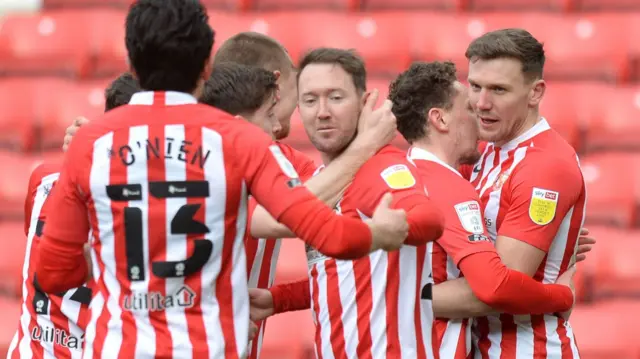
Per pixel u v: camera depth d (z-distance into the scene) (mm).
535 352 12234
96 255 9414
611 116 28359
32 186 11984
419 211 9727
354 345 10805
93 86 31219
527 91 12125
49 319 11305
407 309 10711
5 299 25469
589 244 13273
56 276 9430
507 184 12188
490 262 11352
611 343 22344
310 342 22031
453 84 12125
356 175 10641
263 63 12617
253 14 33000
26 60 32781
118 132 9195
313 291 11281
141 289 9141
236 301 9430
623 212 26062
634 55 30484
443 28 31094
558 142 12344
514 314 11805
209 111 9320
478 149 13562
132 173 9094
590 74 30328
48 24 33406
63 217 9312
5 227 26906
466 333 12039
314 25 31609
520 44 11922
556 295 11758
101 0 35562
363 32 31281
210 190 9102
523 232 11789
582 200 12336
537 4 32906
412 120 12203
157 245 9109
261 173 9086
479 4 33125
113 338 9211
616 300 23984
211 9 33844
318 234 8828
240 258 9453
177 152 9109
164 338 9109
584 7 32906
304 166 12781
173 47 9125
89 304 11094
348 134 10836
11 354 11828
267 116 11562
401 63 30547
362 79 11000
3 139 30328
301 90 10891
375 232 9070
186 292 9172
